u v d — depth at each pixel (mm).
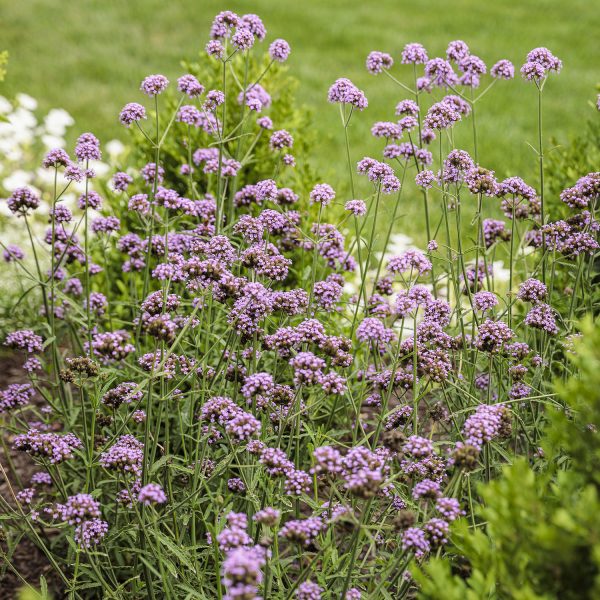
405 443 2420
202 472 2549
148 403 2441
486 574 2254
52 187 3936
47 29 6945
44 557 2738
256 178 3178
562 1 8398
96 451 2631
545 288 2615
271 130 3168
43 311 3039
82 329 2861
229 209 2840
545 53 2697
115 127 5035
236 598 2199
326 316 2799
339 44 6895
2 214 3549
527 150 4648
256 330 2514
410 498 2484
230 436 2430
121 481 2516
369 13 7859
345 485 2336
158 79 2650
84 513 2404
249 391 2451
